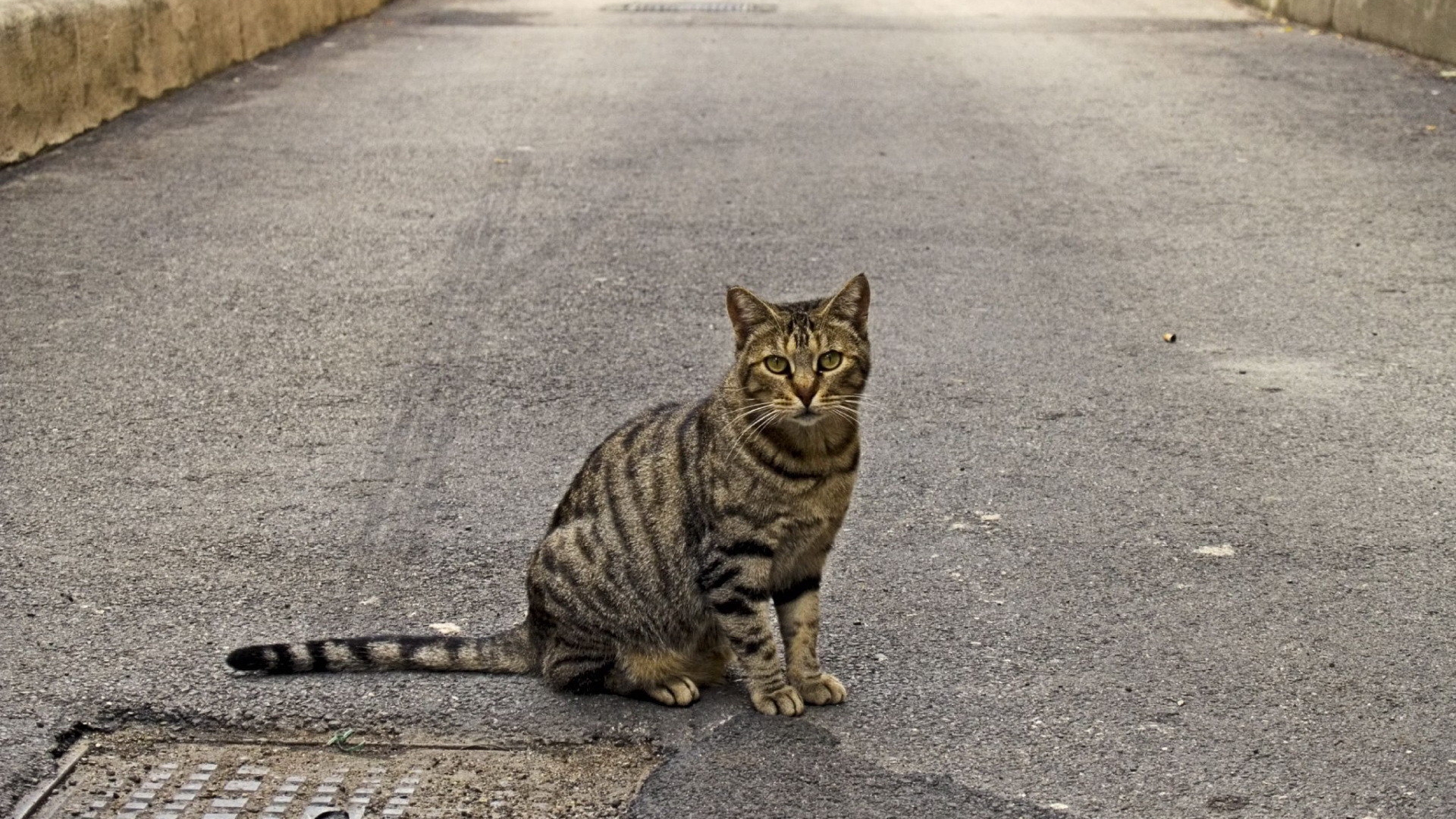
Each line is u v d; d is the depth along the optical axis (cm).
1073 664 508
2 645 518
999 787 440
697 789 442
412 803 436
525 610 551
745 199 1078
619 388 760
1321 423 711
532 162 1181
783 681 489
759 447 470
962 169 1153
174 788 445
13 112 1145
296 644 501
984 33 1781
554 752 464
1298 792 435
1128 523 614
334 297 888
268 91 1440
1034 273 926
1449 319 841
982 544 598
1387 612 540
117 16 1296
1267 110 1328
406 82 1490
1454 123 1263
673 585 491
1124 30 1803
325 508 632
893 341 818
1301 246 971
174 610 548
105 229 1009
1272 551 589
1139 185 1108
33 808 433
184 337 828
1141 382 763
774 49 1675
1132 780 442
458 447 694
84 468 670
